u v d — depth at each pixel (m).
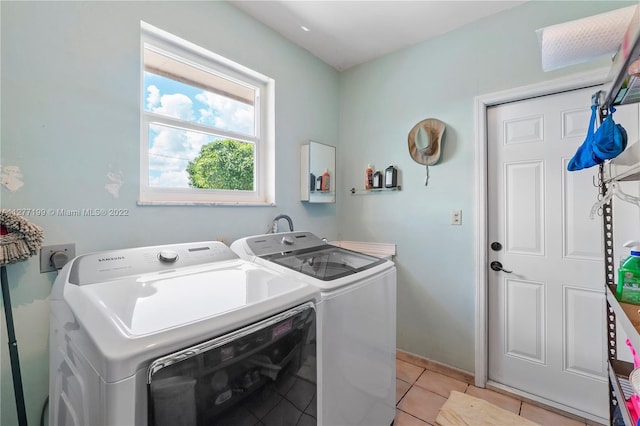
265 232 2.00
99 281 0.98
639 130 1.44
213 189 1.80
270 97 2.07
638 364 0.88
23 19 1.07
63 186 1.17
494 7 1.80
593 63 1.55
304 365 1.01
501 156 1.89
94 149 1.25
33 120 1.10
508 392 1.83
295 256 1.56
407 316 2.26
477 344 1.93
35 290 1.10
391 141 2.35
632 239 1.48
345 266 1.45
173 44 1.58
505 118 1.88
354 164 2.58
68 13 1.18
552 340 1.73
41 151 1.12
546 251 1.75
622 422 1.10
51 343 0.97
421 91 2.19
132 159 1.37
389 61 2.36
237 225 1.82
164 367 0.65
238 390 0.80
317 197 2.33
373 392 1.38
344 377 1.19
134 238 1.38
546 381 1.75
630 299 0.89
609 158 0.95
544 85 1.69
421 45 2.19
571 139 1.66
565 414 1.66
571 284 1.67
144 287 0.98
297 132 2.24
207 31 1.66
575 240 1.66
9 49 1.05
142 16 1.40
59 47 1.16
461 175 2.00
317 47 2.27
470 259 1.97
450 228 2.06
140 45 1.40
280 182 2.11
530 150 1.79
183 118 1.67
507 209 1.87
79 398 0.72
